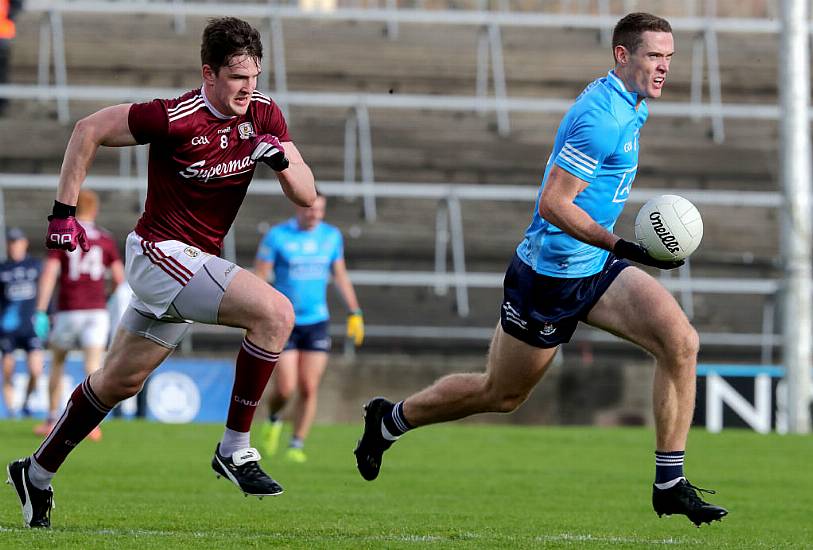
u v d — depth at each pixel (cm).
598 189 2155
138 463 3834
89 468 3641
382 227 7962
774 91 9294
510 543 2067
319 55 9175
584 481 3569
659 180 8462
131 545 1917
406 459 4259
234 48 1930
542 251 2180
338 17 9369
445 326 7525
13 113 8500
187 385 6184
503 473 3791
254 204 7950
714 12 10031
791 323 6119
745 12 10131
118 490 3055
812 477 3812
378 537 2130
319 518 2488
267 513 2569
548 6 9888
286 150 2091
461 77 9238
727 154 8650
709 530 2470
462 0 9900
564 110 8700
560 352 7362
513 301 2238
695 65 9281
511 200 8206
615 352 7400
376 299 7581
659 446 2156
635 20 2123
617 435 5456
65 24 9169
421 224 8025
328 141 8525
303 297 4212
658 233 2092
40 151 8175
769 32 9731
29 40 8900
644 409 6400
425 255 7838
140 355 2072
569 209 2075
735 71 9350
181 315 2025
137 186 7831
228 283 2005
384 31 9444
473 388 2361
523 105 8625
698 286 7688
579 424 6391
